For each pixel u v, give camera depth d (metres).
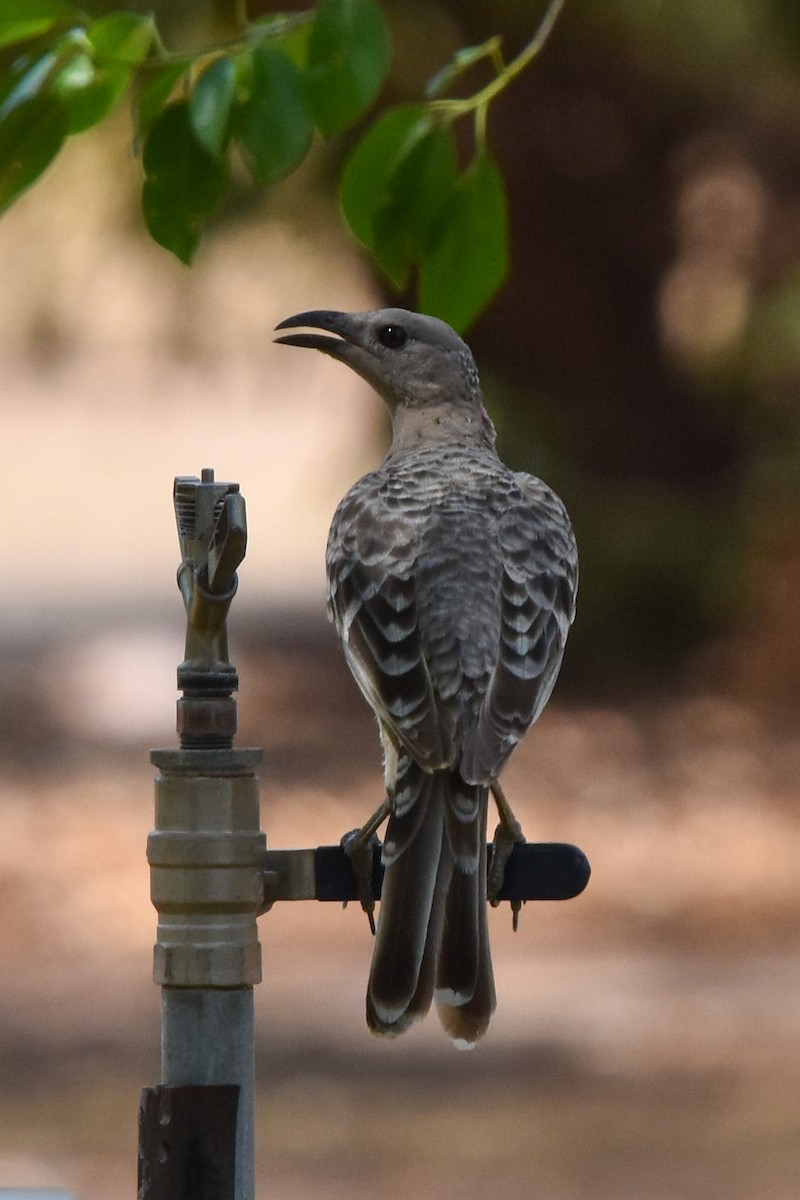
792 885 17.77
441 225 5.26
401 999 4.77
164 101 4.95
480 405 7.10
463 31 22.97
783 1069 12.72
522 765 22.44
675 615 25.66
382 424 27.55
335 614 6.01
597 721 24.05
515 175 24.88
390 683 5.59
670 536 25.55
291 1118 12.11
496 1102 12.36
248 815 4.47
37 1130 11.81
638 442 26.09
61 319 25.97
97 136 22.84
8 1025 14.12
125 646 30.53
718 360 24.98
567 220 25.19
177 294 25.28
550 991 14.77
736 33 23.42
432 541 5.91
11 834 19.58
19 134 4.89
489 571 5.88
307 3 19.31
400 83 22.16
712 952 15.91
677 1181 10.85
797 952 15.82
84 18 4.95
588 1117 11.91
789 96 24.09
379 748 24.11
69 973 15.59
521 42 23.20
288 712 26.05
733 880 17.98
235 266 24.78
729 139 24.55
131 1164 11.26
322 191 23.23
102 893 17.78
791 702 24.41
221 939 4.44
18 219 24.95
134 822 20.22
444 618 5.73
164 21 18.77
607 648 25.72
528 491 6.27
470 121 19.75
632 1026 13.82
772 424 25.14
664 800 20.94
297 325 7.07
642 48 23.66
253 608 34.38
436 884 4.97
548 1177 10.80
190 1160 4.35
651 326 25.78
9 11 4.91
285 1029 13.91
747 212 24.61
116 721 25.62
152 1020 14.29
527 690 5.67
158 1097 4.37
